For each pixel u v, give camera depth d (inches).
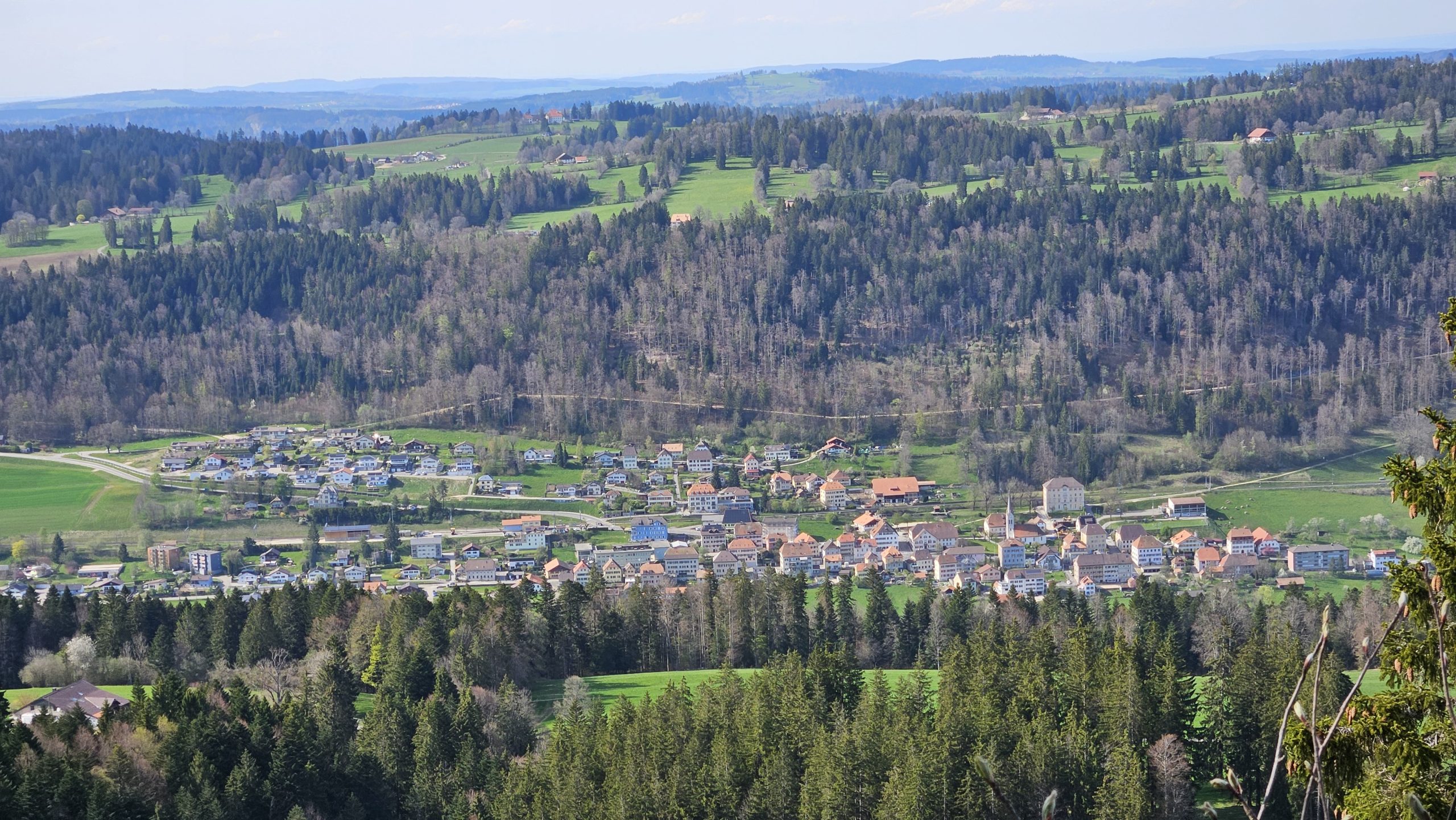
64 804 7593.5
